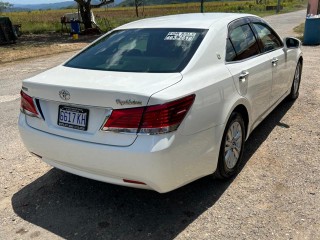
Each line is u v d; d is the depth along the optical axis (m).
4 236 2.91
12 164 4.17
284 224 2.89
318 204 3.12
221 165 3.35
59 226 3.02
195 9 65.00
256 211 3.07
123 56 3.39
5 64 12.02
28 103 3.22
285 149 4.24
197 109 2.86
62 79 3.06
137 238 2.82
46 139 3.07
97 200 3.38
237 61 3.66
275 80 4.57
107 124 2.71
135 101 2.60
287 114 5.43
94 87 2.74
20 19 44.97
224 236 2.78
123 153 2.65
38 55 14.07
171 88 2.73
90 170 2.93
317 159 3.96
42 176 3.87
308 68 8.55
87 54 3.67
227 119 3.25
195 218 3.03
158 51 3.33
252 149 4.28
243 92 3.60
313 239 2.70
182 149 2.75
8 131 5.26
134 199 3.37
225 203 3.21
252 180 3.58
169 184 2.75
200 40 3.34
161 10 69.12
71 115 2.93
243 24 4.08
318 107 5.69
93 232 2.92
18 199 3.44
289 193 3.31
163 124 2.60
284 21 25.92
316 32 12.72
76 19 25.27
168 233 2.86
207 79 3.08
